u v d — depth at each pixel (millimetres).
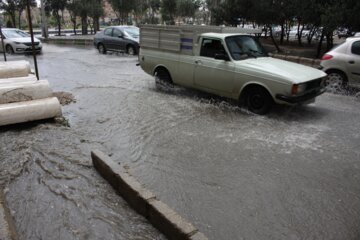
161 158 5191
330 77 9406
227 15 17797
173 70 8812
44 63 14922
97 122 6812
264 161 5078
